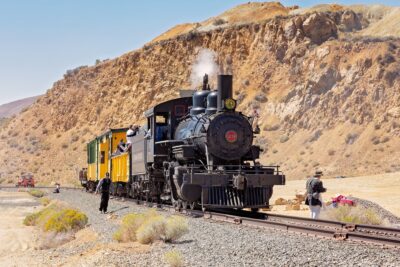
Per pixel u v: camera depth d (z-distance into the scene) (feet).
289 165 212.02
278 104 247.09
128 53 337.52
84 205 100.73
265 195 64.59
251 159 68.64
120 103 311.88
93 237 55.57
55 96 370.12
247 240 40.93
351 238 38.99
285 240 39.86
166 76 301.63
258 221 51.03
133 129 100.94
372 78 222.28
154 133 76.13
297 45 266.16
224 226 51.37
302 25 272.10
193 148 67.41
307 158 211.20
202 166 67.15
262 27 286.05
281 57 269.85
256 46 282.97
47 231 65.31
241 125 67.67
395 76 217.77
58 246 57.98
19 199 153.69
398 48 231.09
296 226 45.19
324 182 158.81
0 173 328.70
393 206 86.07
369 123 210.79
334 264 30.94
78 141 321.93
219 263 33.42
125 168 102.22
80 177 193.88
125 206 89.40
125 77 321.11
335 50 245.86
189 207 69.26
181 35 313.32
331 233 40.83
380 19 298.35
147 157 80.79
